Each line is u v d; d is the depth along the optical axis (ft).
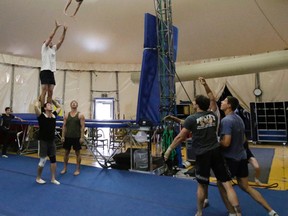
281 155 18.95
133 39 25.36
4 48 25.61
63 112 29.12
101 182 12.12
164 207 8.86
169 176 13.29
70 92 30.58
